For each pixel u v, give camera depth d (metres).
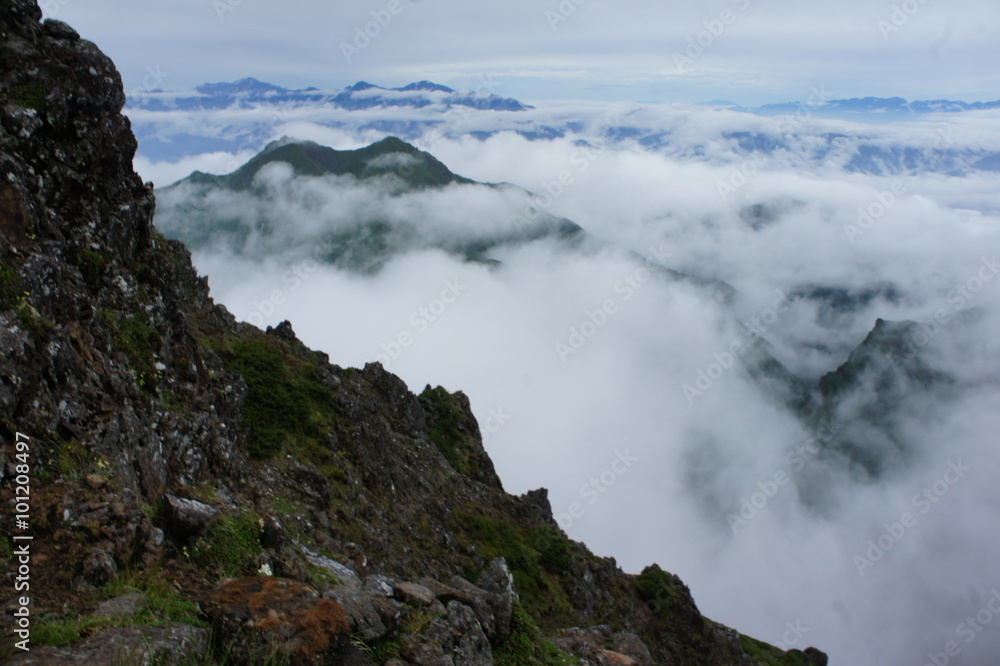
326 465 33.09
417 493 41.19
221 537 11.09
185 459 18.05
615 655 17.05
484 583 18.12
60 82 17.81
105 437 13.23
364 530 30.36
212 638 8.54
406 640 10.44
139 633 7.99
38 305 14.02
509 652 13.29
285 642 8.44
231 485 20.56
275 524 12.30
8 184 15.38
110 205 19.09
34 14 18.61
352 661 8.90
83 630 7.89
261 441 30.11
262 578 9.52
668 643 51.44
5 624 7.72
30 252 14.60
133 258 20.09
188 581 10.05
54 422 11.91
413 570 31.36
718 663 52.59
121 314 18.16
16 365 11.81
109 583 9.14
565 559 46.44
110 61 19.70
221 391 25.69
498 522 45.25
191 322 35.00
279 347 41.38
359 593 10.79
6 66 17.23
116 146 19.39
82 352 14.61
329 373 41.72
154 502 12.81
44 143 17.28
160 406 17.66
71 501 10.27
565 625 39.25
